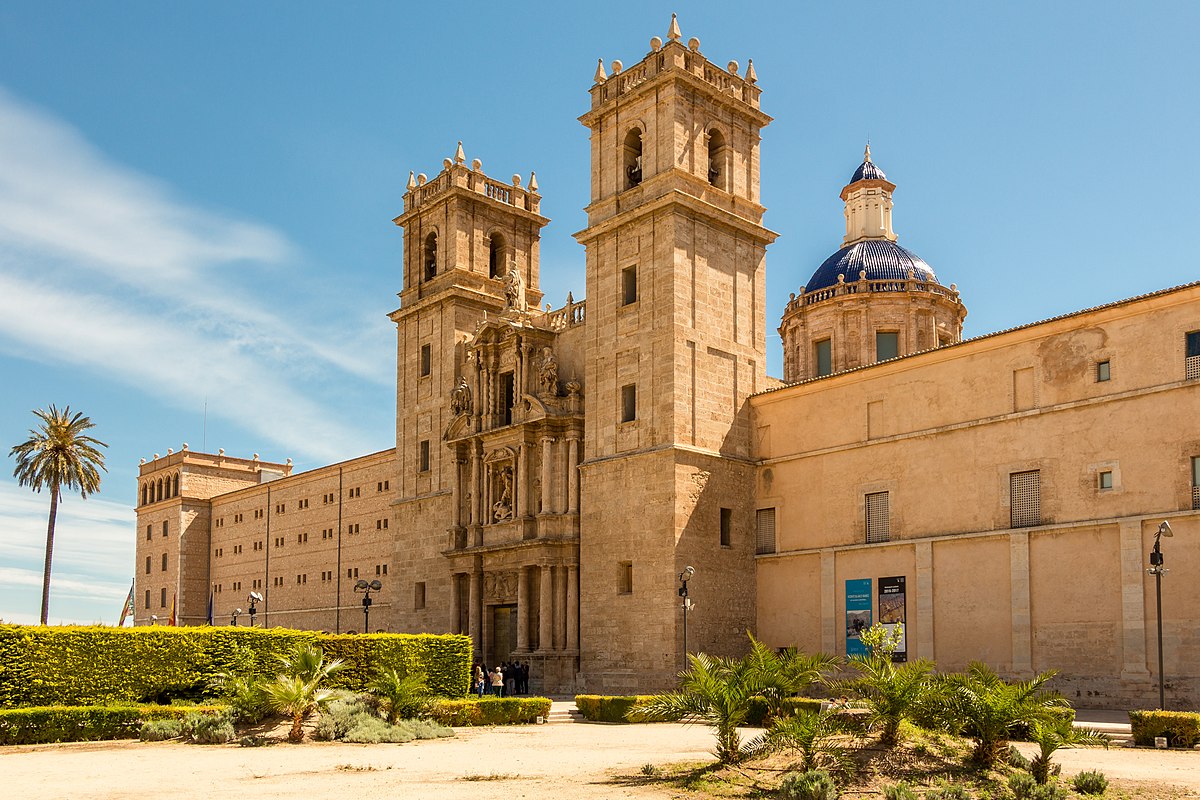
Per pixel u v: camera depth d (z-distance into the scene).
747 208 61.53
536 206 78.38
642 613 54.38
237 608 112.81
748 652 55.69
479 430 67.06
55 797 21.78
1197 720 30.23
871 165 95.62
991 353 48.31
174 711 35.28
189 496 121.88
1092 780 21.75
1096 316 44.38
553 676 58.72
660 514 54.34
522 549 61.53
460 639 44.72
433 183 76.56
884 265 88.88
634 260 58.81
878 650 26.45
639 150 62.25
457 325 72.25
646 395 56.69
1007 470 46.88
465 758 28.36
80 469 88.31
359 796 21.56
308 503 102.56
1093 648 42.84
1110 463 43.34
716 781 22.56
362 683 41.69
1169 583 40.84
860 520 52.50
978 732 23.33
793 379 90.00
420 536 71.56
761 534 57.56
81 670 36.28
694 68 59.88
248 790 22.56
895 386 52.06
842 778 21.98
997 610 46.28
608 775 24.42
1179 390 41.56
